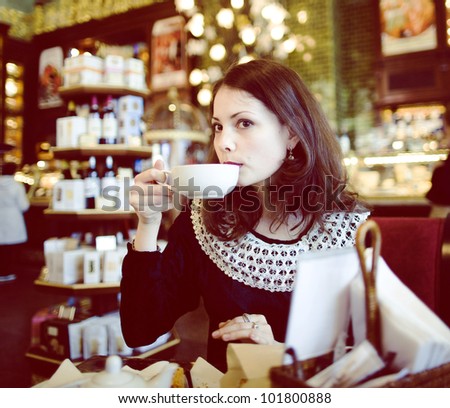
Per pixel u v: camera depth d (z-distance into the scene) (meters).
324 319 0.54
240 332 0.82
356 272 0.57
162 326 1.06
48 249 2.94
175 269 1.11
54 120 7.46
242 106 0.91
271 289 1.02
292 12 5.96
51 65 7.41
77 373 0.65
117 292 2.78
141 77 3.17
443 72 5.21
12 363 2.77
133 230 3.45
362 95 5.96
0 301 4.42
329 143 1.04
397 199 4.29
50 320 2.78
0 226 5.35
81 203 2.93
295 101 0.96
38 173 7.07
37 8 7.60
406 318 0.52
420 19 5.34
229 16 5.03
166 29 6.41
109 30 6.89
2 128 7.17
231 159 0.93
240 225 1.04
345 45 6.08
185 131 5.73
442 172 2.80
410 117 5.52
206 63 6.22
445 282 1.24
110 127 3.03
